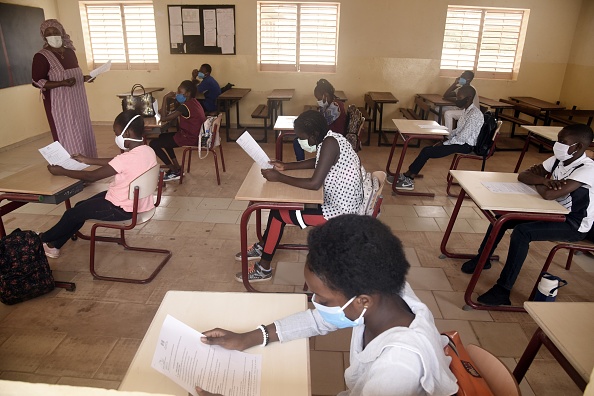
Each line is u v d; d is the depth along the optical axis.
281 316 1.25
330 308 0.91
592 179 2.21
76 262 2.78
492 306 2.39
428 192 4.28
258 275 2.59
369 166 5.18
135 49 6.95
